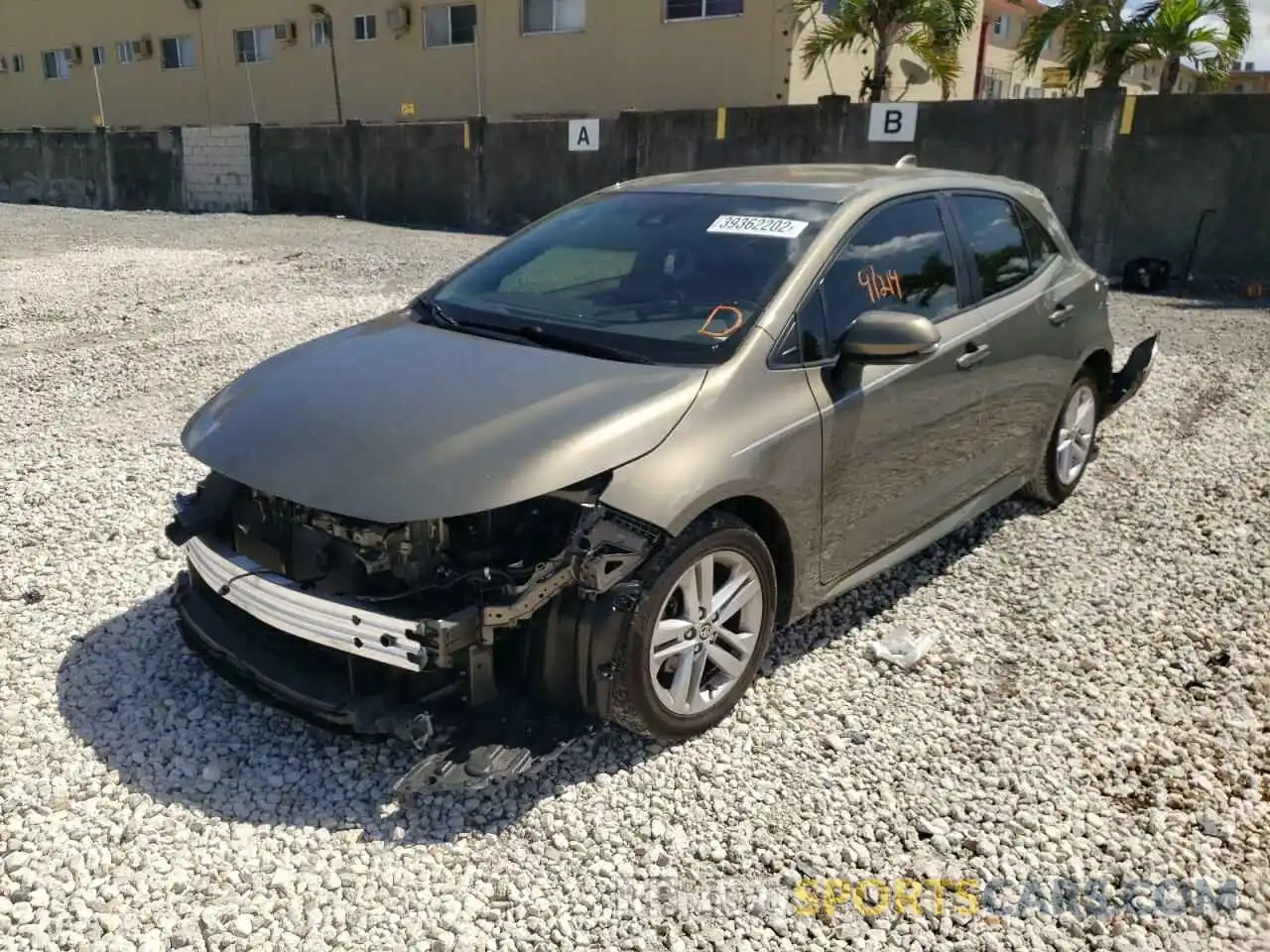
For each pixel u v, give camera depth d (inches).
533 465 120.9
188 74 1210.0
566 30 890.7
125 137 1005.8
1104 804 129.3
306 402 137.7
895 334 143.1
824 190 169.6
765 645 145.5
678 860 119.2
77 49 1320.1
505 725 126.6
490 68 946.7
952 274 178.9
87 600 174.2
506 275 173.2
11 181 1130.7
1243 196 523.8
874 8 722.2
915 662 159.5
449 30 970.1
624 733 140.6
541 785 130.5
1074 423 221.0
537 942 107.3
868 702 149.9
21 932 106.0
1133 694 152.9
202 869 115.6
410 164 830.5
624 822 124.6
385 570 123.9
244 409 141.4
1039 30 705.0
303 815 124.5
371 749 136.3
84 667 154.0
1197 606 179.6
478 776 118.9
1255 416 290.8
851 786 131.9
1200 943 109.3
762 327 143.9
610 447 124.7
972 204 191.5
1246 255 529.7
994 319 183.3
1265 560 197.2
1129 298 504.1
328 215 895.1
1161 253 549.0
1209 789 131.9
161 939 106.2
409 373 141.2
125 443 255.4
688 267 157.8
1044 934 110.3
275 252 622.5
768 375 141.5
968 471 183.6
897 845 122.3
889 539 166.9
